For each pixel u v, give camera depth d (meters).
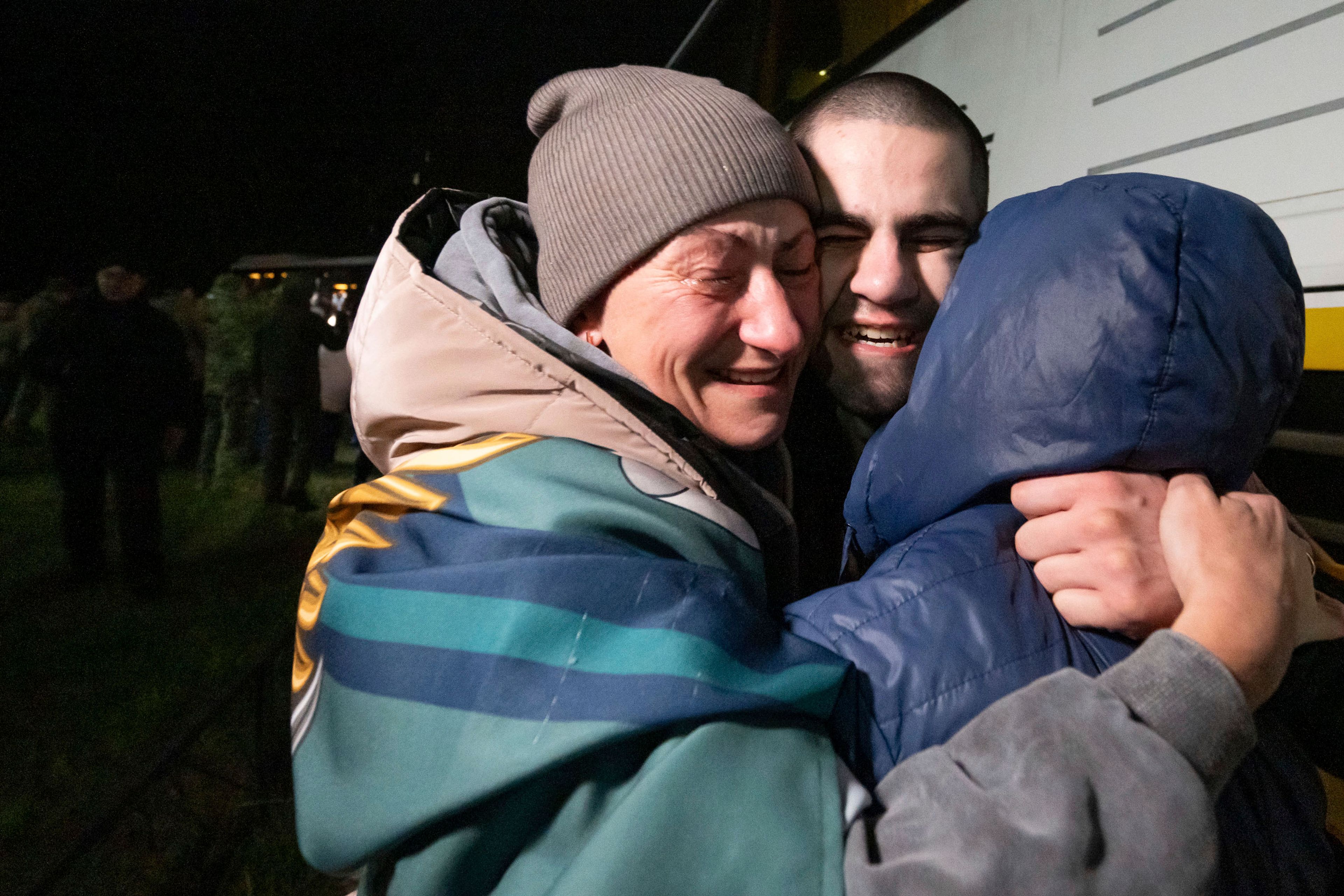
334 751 0.69
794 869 0.56
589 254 0.89
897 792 0.62
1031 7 1.83
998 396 0.75
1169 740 0.60
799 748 0.62
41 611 4.59
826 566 1.17
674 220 0.84
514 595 0.65
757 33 3.08
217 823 2.64
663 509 0.75
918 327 1.03
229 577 5.27
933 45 2.19
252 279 8.34
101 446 4.75
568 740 0.59
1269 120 1.32
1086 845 0.54
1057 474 0.73
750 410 0.93
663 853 0.55
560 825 0.60
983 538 0.77
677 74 0.94
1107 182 0.77
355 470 6.91
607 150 0.87
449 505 0.77
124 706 3.42
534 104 1.02
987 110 1.98
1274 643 0.65
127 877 2.35
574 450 0.78
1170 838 0.56
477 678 0.63
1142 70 1.55
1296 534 0.94
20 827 2.59
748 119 0.89
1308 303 1.29
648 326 0.88
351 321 8.38
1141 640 0.71
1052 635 0.72
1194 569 0.67
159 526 4.85
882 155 0.98
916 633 0.71
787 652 0.67
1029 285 0.74
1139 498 0.71
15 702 3.48
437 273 0.92
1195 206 0.72
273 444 6.79
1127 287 0.70
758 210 0.88
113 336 4.64
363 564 0.76
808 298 0.97
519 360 0.80
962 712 0.68
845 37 2.67
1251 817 0.71
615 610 0.65
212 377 7.42
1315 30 1.25
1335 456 1.25
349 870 0.70
